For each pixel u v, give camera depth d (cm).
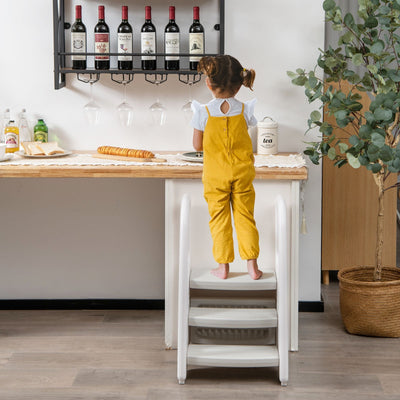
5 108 391
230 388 309
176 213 339
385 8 336
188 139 395
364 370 325
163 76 388
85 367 327
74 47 369
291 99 388
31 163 345
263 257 340
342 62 350
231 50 384
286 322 309
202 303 337
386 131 354
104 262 405
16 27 385
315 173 393
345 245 448
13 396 299
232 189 318
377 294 355
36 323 384
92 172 334
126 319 391
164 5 382
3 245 404
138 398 299
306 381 315
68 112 393
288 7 380
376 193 442
